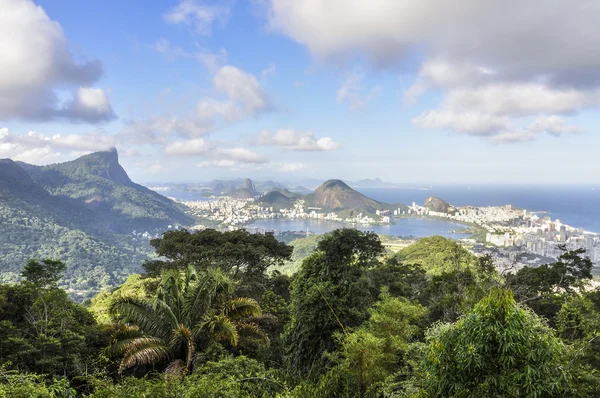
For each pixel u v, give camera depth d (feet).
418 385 13.01
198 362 19.62
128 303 23.29
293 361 23.72
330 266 27.09
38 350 17.29
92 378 13.80
